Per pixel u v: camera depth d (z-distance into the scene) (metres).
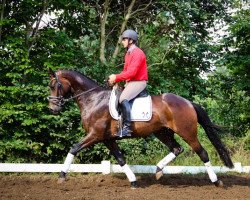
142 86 6.77
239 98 12.48
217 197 6.29
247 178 8.46
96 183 7.44
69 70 7.07
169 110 6.85
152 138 9.84
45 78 9.29
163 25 11.59
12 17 9.55
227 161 7.04
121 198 5.97
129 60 6.68
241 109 12.38
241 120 12.36
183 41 11.12
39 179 7.74
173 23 11.30
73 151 6.84
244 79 11.98
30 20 9.70
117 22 11.91
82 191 6.56
